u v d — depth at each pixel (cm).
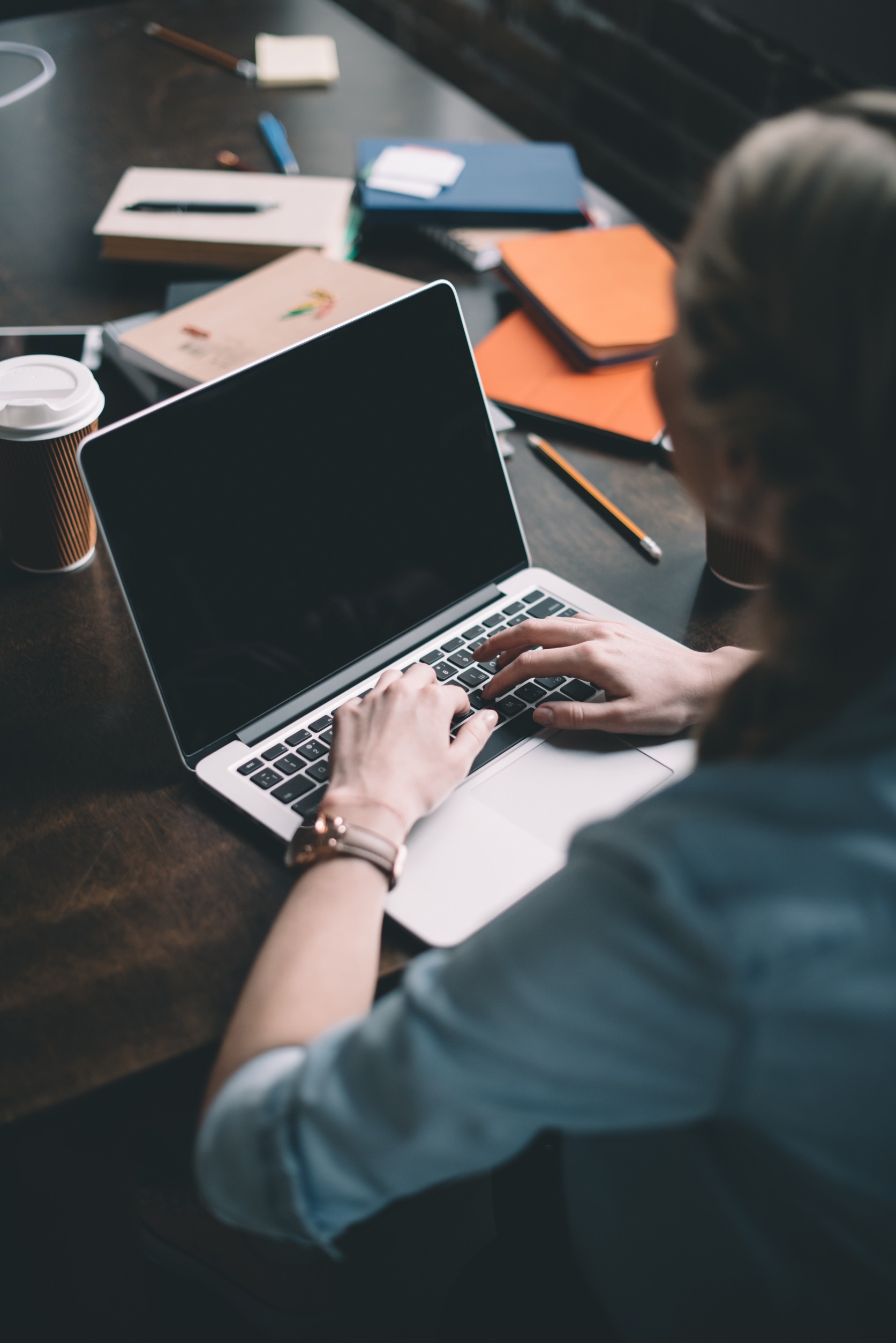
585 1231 56
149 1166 92
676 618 93
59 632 90
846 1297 44
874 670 37
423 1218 125
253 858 73
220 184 140
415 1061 41
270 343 112
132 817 75
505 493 95
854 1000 35
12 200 142
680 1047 37
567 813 73
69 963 66
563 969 38
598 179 233
